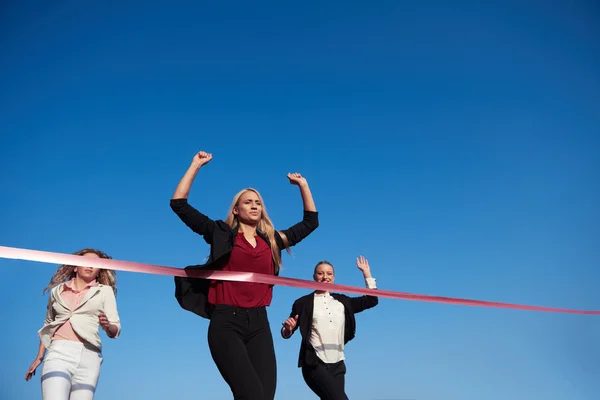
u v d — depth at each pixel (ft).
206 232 12.50
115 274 15.38
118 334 14.39
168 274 12.17
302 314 17.90
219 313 11.75
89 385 13.62
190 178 12.54
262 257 12.72
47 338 13.93
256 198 13.17
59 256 11.83
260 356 11.71
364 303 18.74
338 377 17.42
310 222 14.29
